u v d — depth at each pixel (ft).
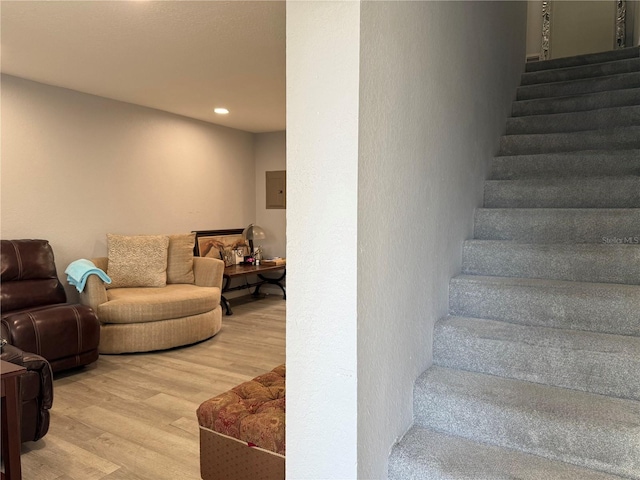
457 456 4.52
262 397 6.06
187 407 9.03
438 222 5.87
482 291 6.22
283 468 5.06
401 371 4.77
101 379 10.55
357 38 3.59
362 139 3.69
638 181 7.37
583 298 5.63
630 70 11.55
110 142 14.39
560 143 9.41
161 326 12.58
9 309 10.68
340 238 3.71
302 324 3.91
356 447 3.78
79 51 10.00
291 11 3.83
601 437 4.27
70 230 13.38
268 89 13.14
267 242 20.90
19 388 6.42
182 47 9.79
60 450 7.36
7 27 8.69
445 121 6.04
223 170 19.06
